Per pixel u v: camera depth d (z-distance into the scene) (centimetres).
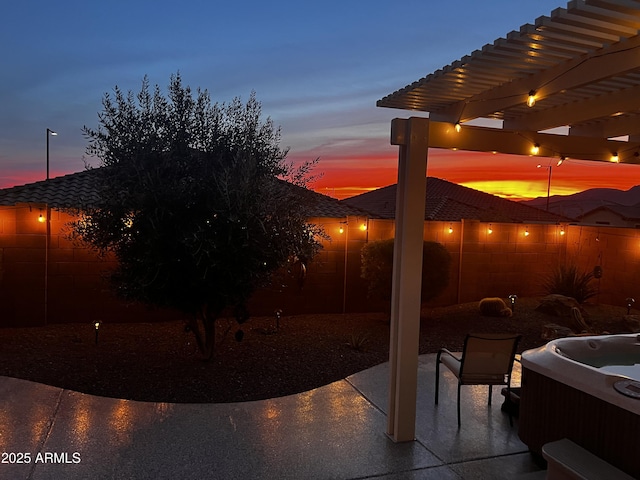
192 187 625
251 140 680
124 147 628
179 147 642
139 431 446
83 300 937
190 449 414
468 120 464
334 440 436
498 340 472
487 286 1242
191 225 621
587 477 315
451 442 438
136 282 628
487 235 1230
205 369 665
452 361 512
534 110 488
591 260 1270
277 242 664
